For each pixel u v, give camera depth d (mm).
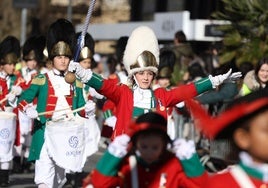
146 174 8805
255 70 18094
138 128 8664
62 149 15266
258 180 7078
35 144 15570
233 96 18547
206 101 18594
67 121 15375
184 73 23438
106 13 57125
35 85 15742
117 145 8633
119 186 8828
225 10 25375
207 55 27203
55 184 15789
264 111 6934
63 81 15812
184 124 21359
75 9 56531
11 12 55500
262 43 24109
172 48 25219
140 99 12648
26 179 19984
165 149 8805
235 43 24188
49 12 54531
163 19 33156
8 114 17812
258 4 24141
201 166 8648
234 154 7277
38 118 15617
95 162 23656
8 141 17859
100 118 27312
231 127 7098
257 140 6938
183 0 39281
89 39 19859
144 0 43875
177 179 8758
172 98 12781
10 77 20250
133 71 12844
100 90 12570
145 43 13312
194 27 30625
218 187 7184
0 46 21125
